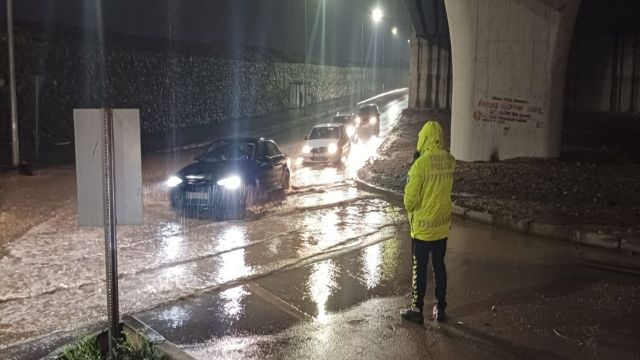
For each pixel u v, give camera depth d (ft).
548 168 47.14
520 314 19.62
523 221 31.89
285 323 19.02
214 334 18.11
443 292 18.90
